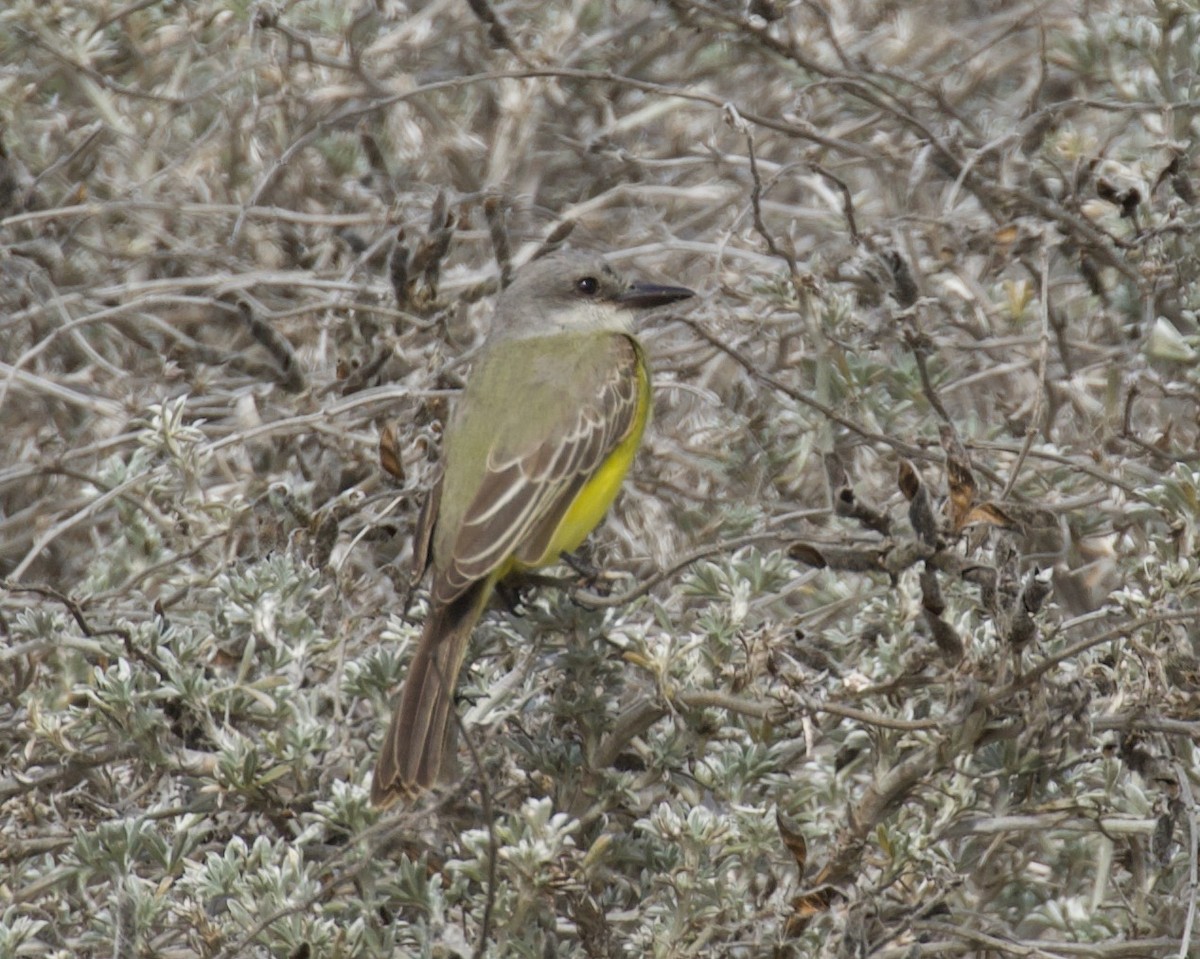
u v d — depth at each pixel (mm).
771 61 14164
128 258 13609
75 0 14141
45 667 10289
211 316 13797
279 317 12148
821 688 8891
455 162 14367
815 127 13758
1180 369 11477
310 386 11828
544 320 11703
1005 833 9125
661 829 8477
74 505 12219
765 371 11859
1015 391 12555
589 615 9133
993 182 11672
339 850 8320
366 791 8648
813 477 11836
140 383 13219
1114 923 8961
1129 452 11281
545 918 8586
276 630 9500
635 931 8875
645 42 14977
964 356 12648
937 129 14195
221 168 14094
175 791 9664
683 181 15008
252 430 11039
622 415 11172
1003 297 12570
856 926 7957
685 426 12883
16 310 13648
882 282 10320
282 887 8242
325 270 13617
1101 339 12531
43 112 14297
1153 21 12422
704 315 12070
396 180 14250
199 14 14375
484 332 13375
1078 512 10945
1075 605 11219
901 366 11539
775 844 8719
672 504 12430
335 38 14508
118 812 9391
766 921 8484
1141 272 10656
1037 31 14414
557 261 11852
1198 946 8539
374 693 9414
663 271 14445
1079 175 11070
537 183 14891
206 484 12508
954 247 11805
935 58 14680
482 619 10352
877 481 11648
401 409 11766
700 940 8414
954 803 8539
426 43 14719
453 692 9328
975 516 8031
